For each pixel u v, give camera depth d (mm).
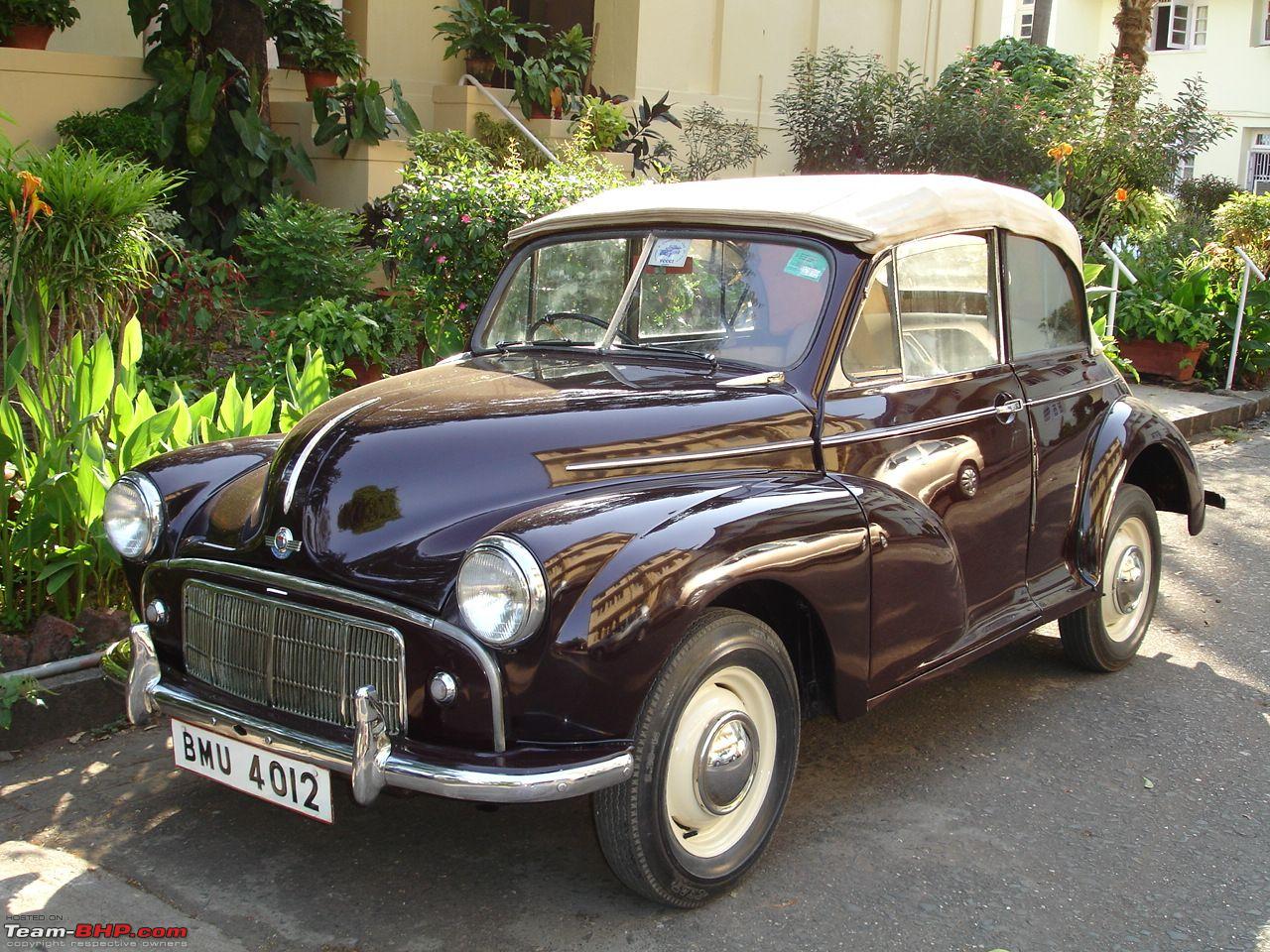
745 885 3342
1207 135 14477
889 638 3559
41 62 9133
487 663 2789
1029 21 33812
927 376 3953
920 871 3439
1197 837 3689
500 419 3281
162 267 7516
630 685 2863
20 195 4430
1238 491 8133
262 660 3164
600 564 2838
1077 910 3264
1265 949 3113
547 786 2764
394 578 2949
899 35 16125
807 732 4359
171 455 3680
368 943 3033
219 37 9461
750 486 3271
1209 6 30172
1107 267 11516
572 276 4168
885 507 3514
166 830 3549
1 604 4324
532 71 11500
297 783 3051
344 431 3273
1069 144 12375
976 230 4168
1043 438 4383
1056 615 4430
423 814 3711
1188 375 11008
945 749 4250
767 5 14453
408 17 12477
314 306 7301
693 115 13438
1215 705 4715
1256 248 13898
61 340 4797
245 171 9516
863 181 4113
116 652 3777
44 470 4285
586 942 3057
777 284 3746
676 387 3535
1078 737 4379
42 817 3590
